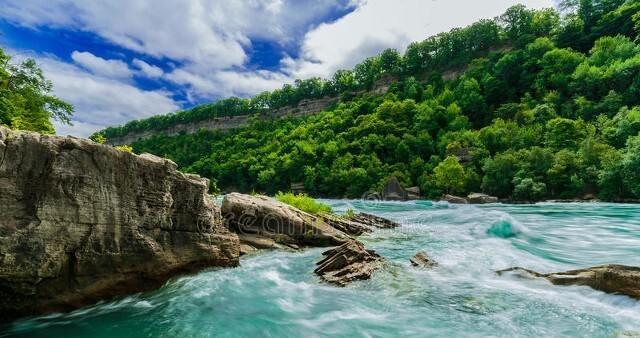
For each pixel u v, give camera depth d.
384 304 7.32
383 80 163.12
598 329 5.89
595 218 25.62
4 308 5.79
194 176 9.52
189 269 8.93
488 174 61.00
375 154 93.88
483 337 5.66
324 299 7.67
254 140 157.38
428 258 10.86
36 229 5.81
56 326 6.21
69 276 6.40
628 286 7.08
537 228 19.75
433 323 6.30
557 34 107.75
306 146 114.81
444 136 88.38
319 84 190.62
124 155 7.24
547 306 7.00
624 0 101.25
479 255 11.77
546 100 81.06
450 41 151.62
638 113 52.59
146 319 6.54
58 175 6.11
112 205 6.94
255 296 7.85
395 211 33.44
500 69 106.00
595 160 48.97
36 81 32.97
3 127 5.78
